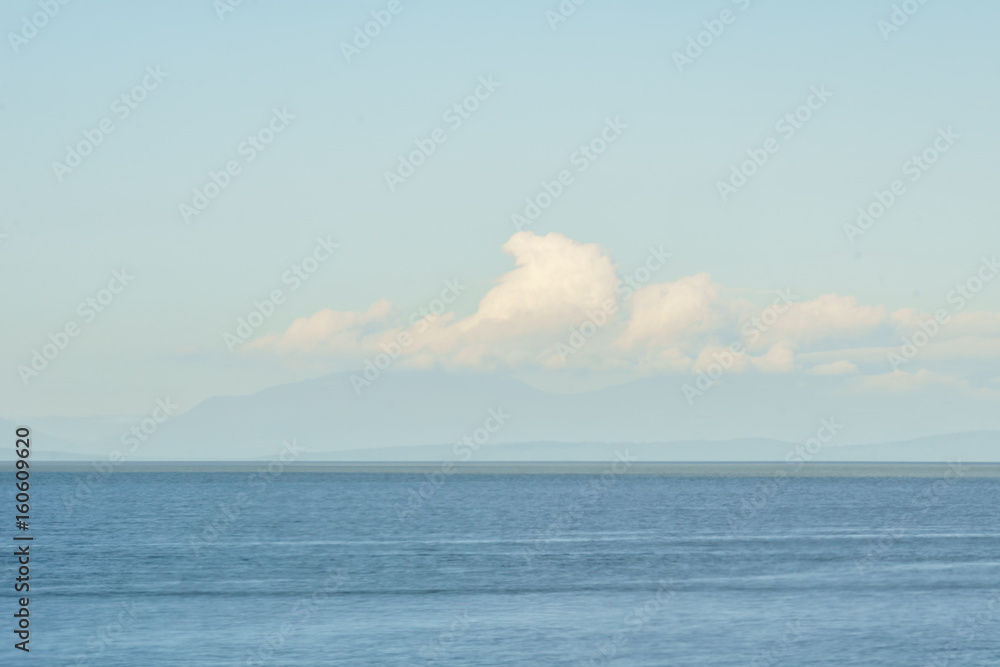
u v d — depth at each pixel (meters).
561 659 42.12
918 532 100.06
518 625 49.06
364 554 78.00
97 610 52.69
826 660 42.44
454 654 43.00
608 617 51.00
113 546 83.94
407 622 49.69
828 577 65.12
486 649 43.88
